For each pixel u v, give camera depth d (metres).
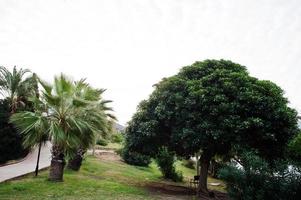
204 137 14.99
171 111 16.56
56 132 13.69
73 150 15.19
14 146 21.06
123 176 21.86
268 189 10.49
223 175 11.81
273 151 15.32
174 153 21.39
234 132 14.41
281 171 10.55
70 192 12.70
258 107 14.69
